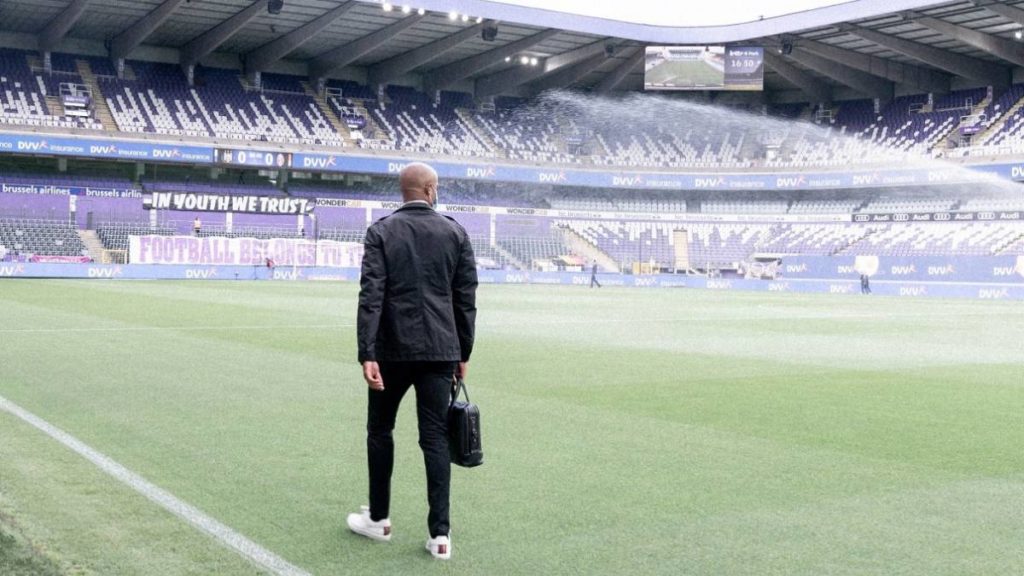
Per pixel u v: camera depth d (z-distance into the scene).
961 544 5.20
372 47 50.91
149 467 6.79
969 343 18.08
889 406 10.13
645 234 57.19
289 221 49.66
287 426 8.41
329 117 54.81
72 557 4.77
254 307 24.52
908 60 54.44
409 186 5.08
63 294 28.61
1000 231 49.03
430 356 4.84
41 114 46.50
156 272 44.09
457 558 4.91
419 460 7.18
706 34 52.56
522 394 10.63
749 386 11.55
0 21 47.66
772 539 5.27
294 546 5.06
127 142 45.97
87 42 51.56
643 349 15.87
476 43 53.00
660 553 5.00
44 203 44.31
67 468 6.70
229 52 55.16
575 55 54.69
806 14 48.53
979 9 43.81
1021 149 48.75
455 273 5.02
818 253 54.19
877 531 5.44
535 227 56.00
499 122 59.75
